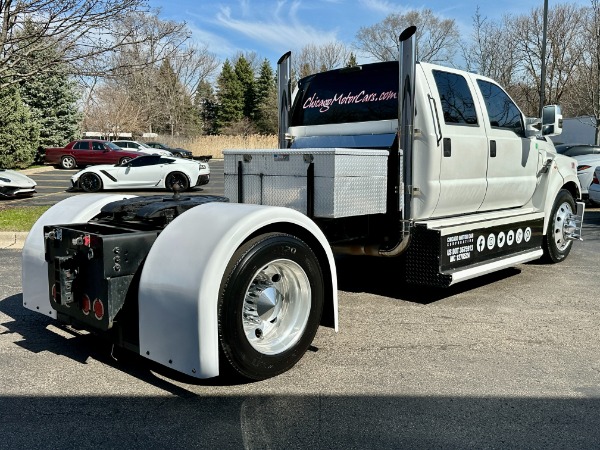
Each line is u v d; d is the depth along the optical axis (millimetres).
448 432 2971
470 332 4582
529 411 3211
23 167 28734
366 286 6090
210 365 3129
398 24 50969
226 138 54062
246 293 3352
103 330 3523
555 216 6988
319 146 5734
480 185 5652
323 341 4348
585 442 2875
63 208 4355
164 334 3230
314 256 3766
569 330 4648
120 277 3404
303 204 4395
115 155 29062
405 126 4734
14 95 27125
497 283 6277
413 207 5012
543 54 21703
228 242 3193
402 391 3465
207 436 2930
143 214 3816
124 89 62938
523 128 6395
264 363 3486
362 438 2910
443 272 4887
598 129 22359
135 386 3537
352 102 5645
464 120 5465
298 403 3301
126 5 9602
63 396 3391
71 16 9336
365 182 4504
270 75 84938
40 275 4121
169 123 71750
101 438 2904
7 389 3480
